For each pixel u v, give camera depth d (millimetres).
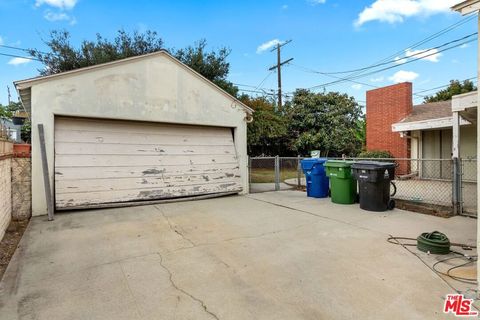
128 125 7691
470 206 6836
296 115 20688
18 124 12516
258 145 19984
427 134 12969
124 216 6176
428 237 4074
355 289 2918
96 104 7023
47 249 4191
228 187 8938
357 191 7668
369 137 15172
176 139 8359
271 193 9523
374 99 14875
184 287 3010
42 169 6402
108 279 3209
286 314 2496
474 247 4133
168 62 8062
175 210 6777
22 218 6137
